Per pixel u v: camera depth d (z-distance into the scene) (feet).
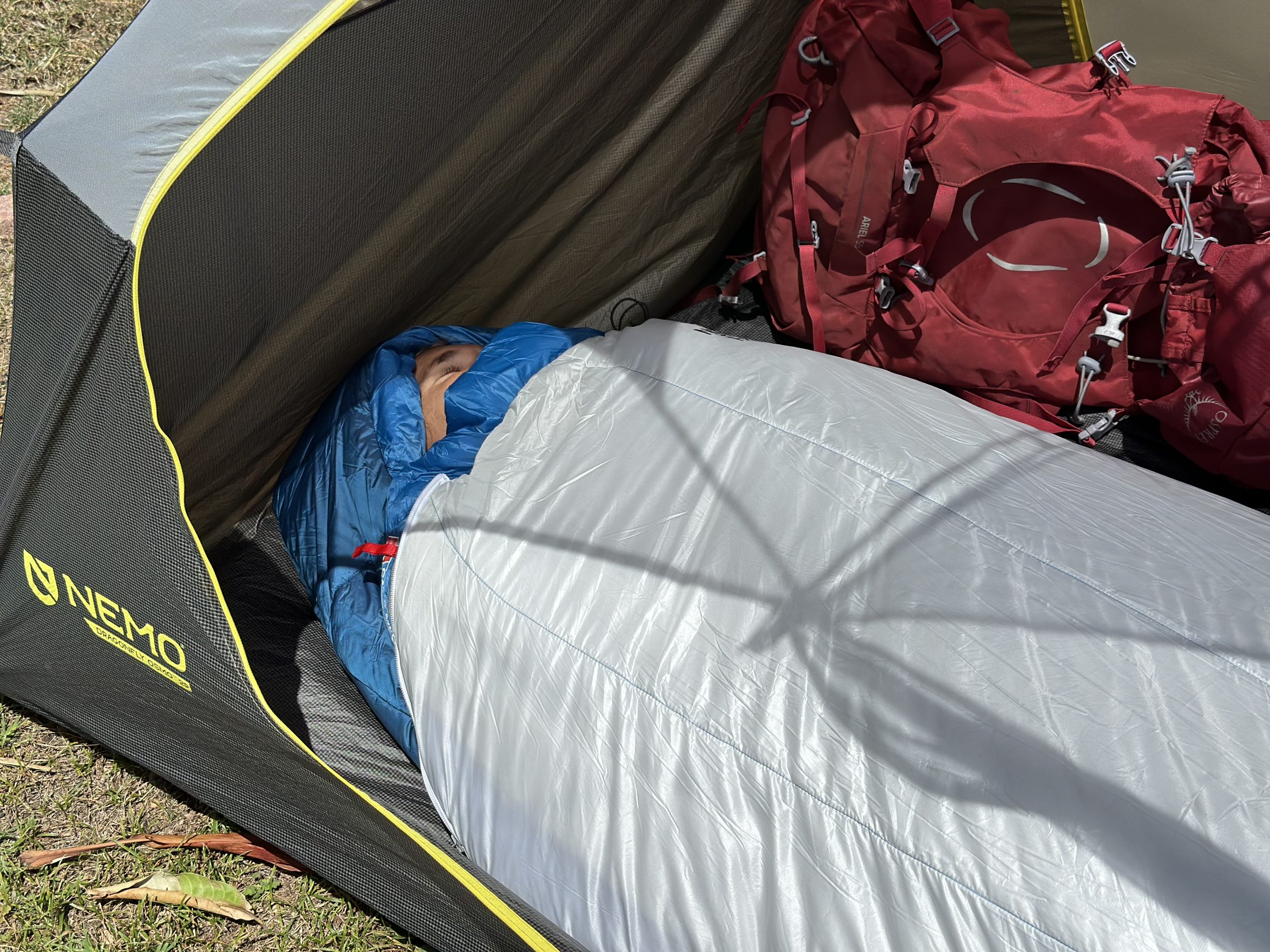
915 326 5.25
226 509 5.10
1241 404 4.62
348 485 4.66
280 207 3.90
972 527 3.49
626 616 3.50
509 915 3.64
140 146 3.47
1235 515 3.81
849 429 3.89
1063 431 5.28
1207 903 2.59
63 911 4.32
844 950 2.87
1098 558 3.38
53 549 4.25
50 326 3.77
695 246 6.28
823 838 2.99
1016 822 2.80
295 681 4.63
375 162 4.05
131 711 4.58
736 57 5.47
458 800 3.79
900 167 4.97
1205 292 4.65
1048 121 4.73
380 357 4.95
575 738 3.45
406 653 4.05
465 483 4.19
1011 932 2.71
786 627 3.30
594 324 6.21
